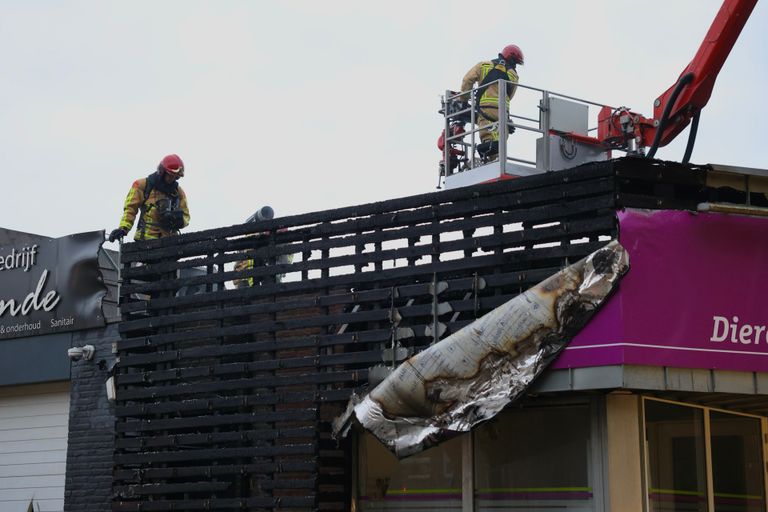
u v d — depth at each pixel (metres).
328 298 16.62
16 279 22.41
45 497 21.75
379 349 16.06
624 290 13.91
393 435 14.55
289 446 16.58
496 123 19.36
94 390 21.02
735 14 18.16
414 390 14.55
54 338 21.75
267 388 17.42
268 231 17.80
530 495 14.98
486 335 14.40
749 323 14.59
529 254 14.88
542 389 14.20
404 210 16.30
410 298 16.03
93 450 20.75
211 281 18.16
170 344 18.75
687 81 18.59
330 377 16.27
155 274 19.19
